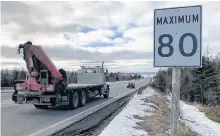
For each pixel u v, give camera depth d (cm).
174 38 340
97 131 828
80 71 2292
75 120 1077
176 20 339
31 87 1366
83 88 1664
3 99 2123
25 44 1395
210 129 1192
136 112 1194
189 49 333
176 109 346
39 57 1373
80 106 1616
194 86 3434
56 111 1390
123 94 2994
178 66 338
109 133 717
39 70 1394
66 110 1440
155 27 349
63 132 821
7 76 4353
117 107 1582
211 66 3391
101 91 2225
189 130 896
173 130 348
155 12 349
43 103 1362
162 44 345
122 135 695
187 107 2086
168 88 4231
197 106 2334
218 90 3309
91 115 1229
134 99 1973
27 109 1463
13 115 1217
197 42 330
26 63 1402
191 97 3444
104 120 1067
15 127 914
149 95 2555
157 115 1157
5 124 973
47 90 1360
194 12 332
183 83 3541
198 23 330
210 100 3244
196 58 330
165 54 344
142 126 852
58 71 1378
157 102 1884
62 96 1409
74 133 805
